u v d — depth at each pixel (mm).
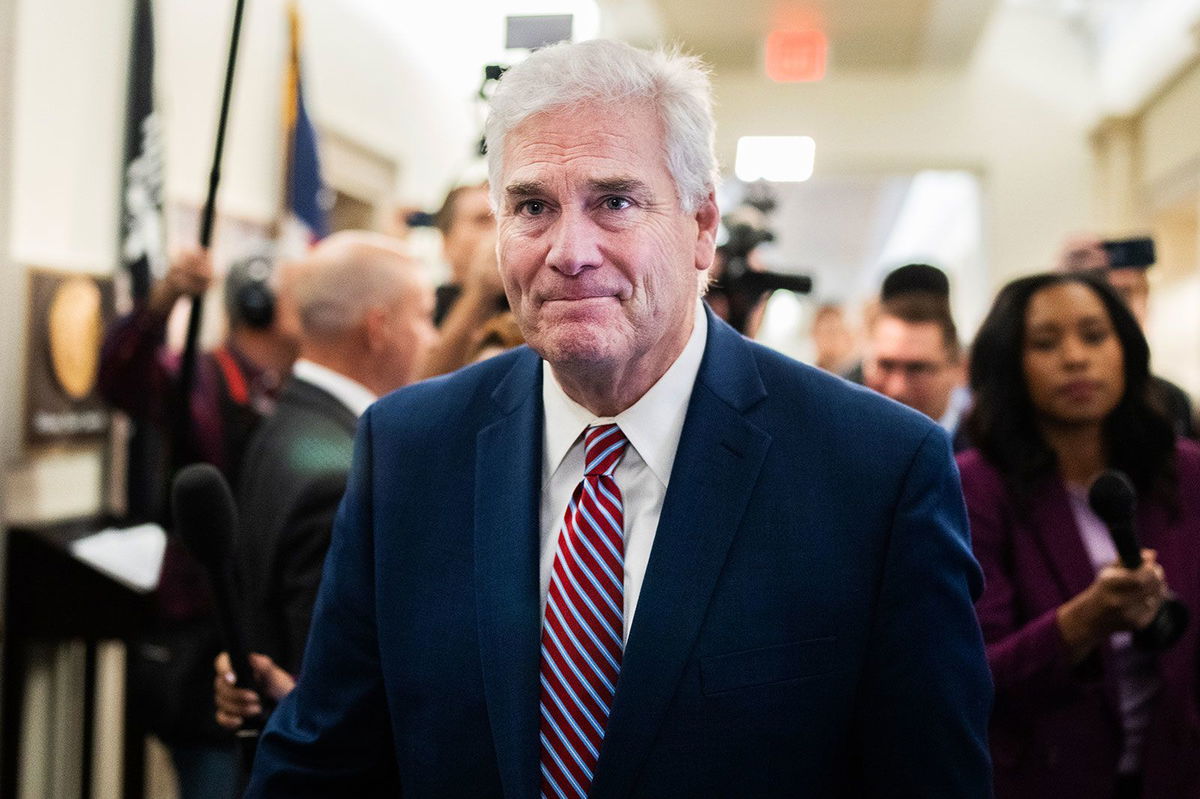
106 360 2594
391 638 1126
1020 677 1562
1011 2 7227
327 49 4676
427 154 5953
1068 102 7242
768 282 2162
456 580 1116
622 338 1001
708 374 1113
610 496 1082
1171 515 1758
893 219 12867
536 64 1018
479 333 1908
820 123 7344
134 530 2961
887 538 1046
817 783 1032
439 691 1089
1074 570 1705
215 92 3775
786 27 6516
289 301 2703
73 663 2930
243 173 4023
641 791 1002
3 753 2631
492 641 1063
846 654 1032
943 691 1019
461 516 1142
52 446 2873
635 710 1003
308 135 4109
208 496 1294
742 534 1056
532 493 1106
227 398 2703
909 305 2492
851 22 6375
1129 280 2740
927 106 7293
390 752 1211
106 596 2609
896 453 1066
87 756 2695
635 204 1004
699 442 1081
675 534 1049
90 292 3029
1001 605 1696
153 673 2342
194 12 3639
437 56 6078
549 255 989
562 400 1136
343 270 1962
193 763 2338
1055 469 1771
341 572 1199
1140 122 6820
